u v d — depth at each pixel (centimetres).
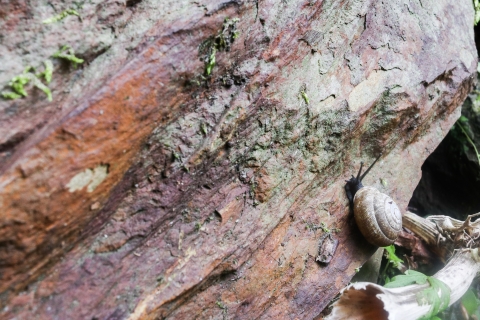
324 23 252
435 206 455
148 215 185
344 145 267
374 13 284
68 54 157
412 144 331
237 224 213
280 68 228
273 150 232
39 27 155
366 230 257
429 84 309
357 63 269
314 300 240
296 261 238
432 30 327
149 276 181
